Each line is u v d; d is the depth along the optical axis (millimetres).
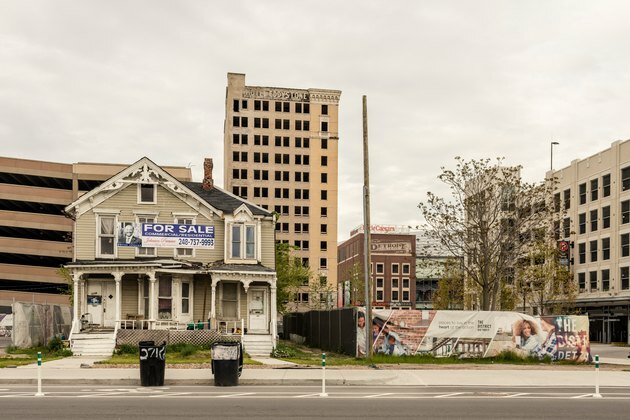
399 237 144750
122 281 36625
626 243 66500
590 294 72062
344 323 33156
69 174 101188
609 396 17922
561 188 79500
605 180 70875
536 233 41656
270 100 147375
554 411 14805
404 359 28719
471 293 52625
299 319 50438
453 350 29922
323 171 147500
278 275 59188
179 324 35469
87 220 36938
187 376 21219
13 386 19500
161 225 37250
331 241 145625
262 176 145125
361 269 122688
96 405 15039
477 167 39656
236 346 19906
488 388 19938
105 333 33406
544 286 54500
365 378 21141
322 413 14086
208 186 41188
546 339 30266
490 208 40844
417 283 145750
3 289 96438
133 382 20344
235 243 38188
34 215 98312
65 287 88875
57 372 22266
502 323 30234
